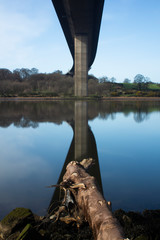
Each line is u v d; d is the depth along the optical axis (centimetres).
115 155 711
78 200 309
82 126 1347
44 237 286
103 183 481
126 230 302
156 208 374
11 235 280
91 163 414
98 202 272
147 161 644
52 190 439
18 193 425
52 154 710
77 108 2853
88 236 291
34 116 1880
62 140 931
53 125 1369
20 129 1213
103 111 2453
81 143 877
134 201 398
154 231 296
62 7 4544
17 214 313
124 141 929
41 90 9181
